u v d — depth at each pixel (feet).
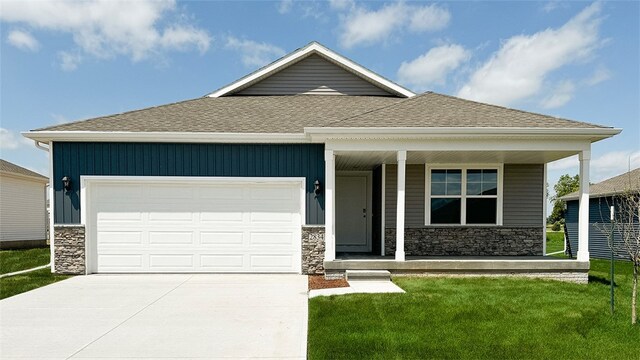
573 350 13.85
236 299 21.47
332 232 27.96
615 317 17.69
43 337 15.42
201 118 31.86
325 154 27.76
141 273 29.14
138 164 29.04
